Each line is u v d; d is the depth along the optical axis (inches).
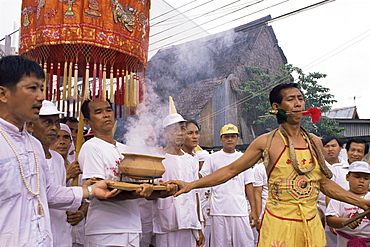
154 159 108.0
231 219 196.5
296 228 104.5
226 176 114.9
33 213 76.2
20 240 72.4
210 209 204.7
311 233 104.0
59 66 121.3
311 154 108.0
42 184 80.7
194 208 162.7
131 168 103.9
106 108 119.9
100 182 96.9
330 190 113.7
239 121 501.7
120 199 108.0
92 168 112.0
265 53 546.0
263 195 218.1
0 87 73.9
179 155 165.8
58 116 117.7
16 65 73.9
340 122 627.8
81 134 128.6
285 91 109.7
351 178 147.6
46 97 129.1
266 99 514.3
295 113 107.9
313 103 499.8
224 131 205.6
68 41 112.2
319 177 109.0
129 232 113.9
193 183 114.0
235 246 196.7
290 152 105.7
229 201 197.8
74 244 149.5
